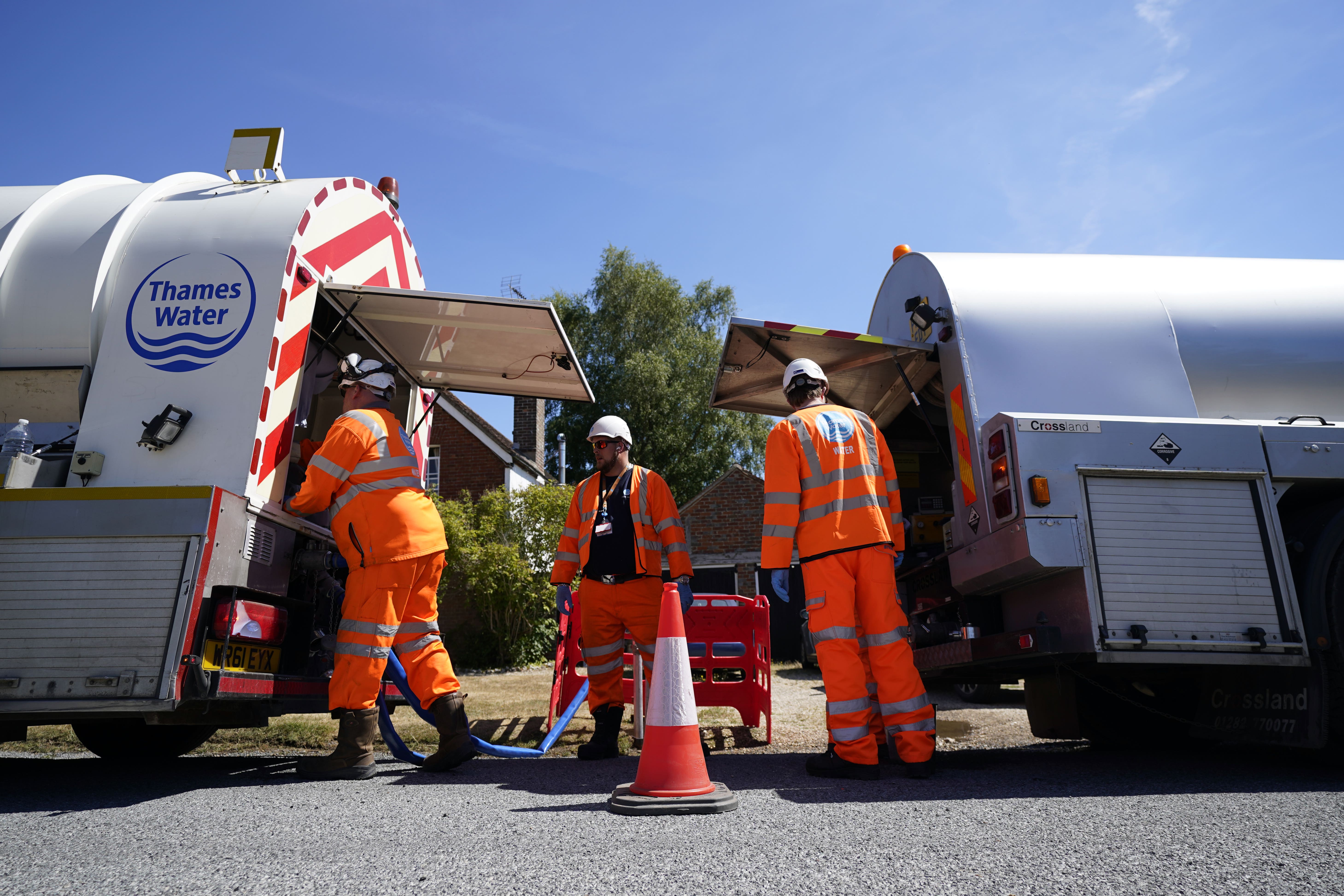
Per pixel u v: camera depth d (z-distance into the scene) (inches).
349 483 142.6
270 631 137.9
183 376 145.1
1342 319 161.3
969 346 156.0
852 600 139.2
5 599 120.7
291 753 189.9
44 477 136.3
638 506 182.7
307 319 160.6
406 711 238.7
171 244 154.4
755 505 693.3
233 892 71.5
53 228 155.2
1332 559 132.5
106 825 99.6
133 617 120.3
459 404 684.7
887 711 137.0
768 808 105.3
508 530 554.9
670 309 1219.2
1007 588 153.2
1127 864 77.4
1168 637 128.4
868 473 145.1
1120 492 134.4
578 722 235.9
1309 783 124.8
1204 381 155.6
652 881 72.9
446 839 89.7
